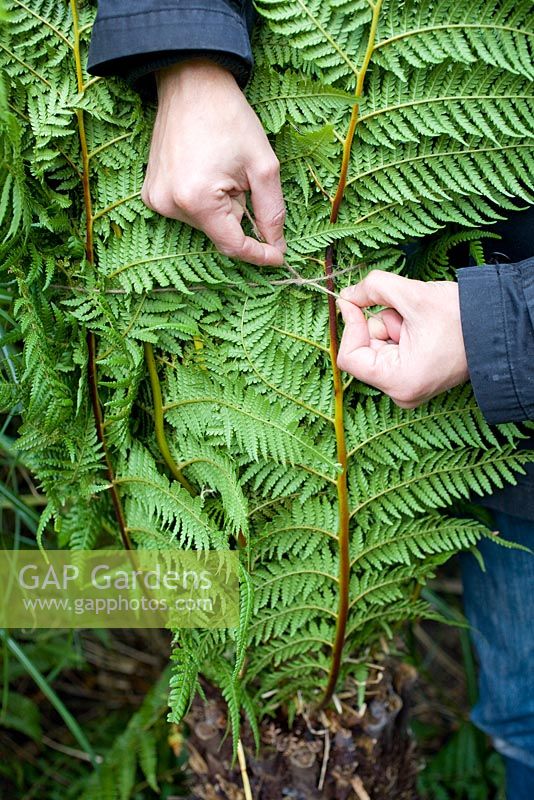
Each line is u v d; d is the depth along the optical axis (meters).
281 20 0.82
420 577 0.99
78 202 0.88
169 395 0.90
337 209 0.88
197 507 0.91
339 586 0.95
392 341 0.88
